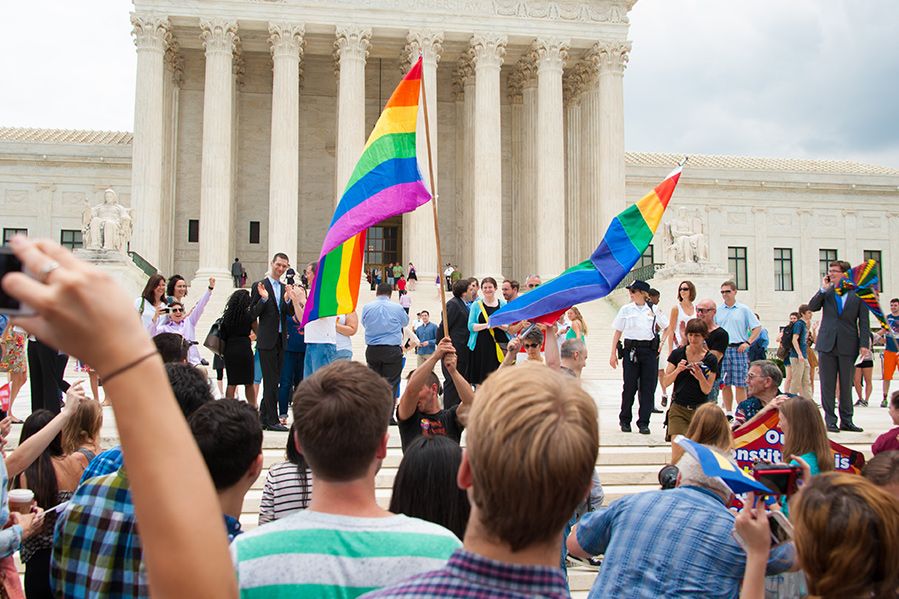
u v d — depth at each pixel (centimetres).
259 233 4969
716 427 659
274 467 679
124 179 4975
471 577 243
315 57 5041
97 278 180
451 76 5219
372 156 978
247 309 1390
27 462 665
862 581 332
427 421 841
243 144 4978
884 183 5978
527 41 4609
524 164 4934
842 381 1539
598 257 1073
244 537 350
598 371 3159
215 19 4256
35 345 1369
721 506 511
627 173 5628
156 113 4197
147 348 190
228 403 443
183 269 4772
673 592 480
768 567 474
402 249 5122
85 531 421
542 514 242
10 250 174
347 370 388
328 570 336
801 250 5881
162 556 190
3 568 617
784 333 2058
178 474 192
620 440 1413
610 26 4619
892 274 5988
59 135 5275
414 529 357
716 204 5803
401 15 4422
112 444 1282
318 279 988
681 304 1691
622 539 509
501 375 267
